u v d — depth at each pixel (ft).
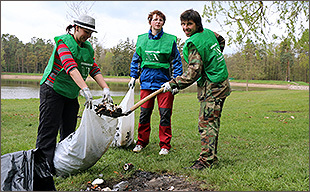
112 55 203.41
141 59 14.24
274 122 23.21
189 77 10.82
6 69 257.14
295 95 60.54
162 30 13.64
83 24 10.00
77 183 9.64
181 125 21.53
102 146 10.09
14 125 22.15
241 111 31.55
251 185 9.29
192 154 13.28
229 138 16.80
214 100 10.93
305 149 14.35
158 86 13.65
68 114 11.19
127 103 14.03
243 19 19.08
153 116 27.94
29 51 257.75
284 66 237.04
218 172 10.27
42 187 9.27
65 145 10.14
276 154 13.46
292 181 9.78
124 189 9.25
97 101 10.91
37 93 70.18
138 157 12.64
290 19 18.84
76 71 9.72
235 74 186.50
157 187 9.39
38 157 9.80
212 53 10.87
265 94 67.21
